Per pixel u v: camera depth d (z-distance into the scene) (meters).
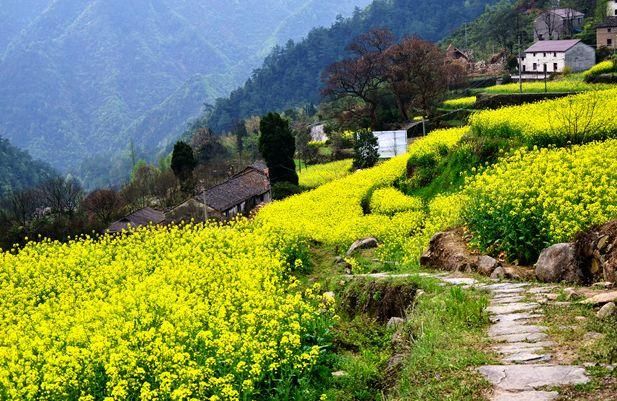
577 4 128.62
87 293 20.64
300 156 85.19
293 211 35.50
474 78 110.38
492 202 16.72
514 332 9.59
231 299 15.45
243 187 61.50
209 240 26.25
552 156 20.25
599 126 25.22
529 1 149.75
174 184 73.94
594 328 8.96
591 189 15.86
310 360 11.34
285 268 22.11
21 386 11.68
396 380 9.58
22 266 25.42
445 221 22.06
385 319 14.74
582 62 93.81
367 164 63.62
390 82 94.06
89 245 28.50
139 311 14.41
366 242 26.19
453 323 10.45
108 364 11.08
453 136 37.50
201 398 10.38
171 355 11.20
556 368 7.94
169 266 21.80
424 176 36.19
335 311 16.31
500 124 30.52
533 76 98.06
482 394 7.67
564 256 12.98
